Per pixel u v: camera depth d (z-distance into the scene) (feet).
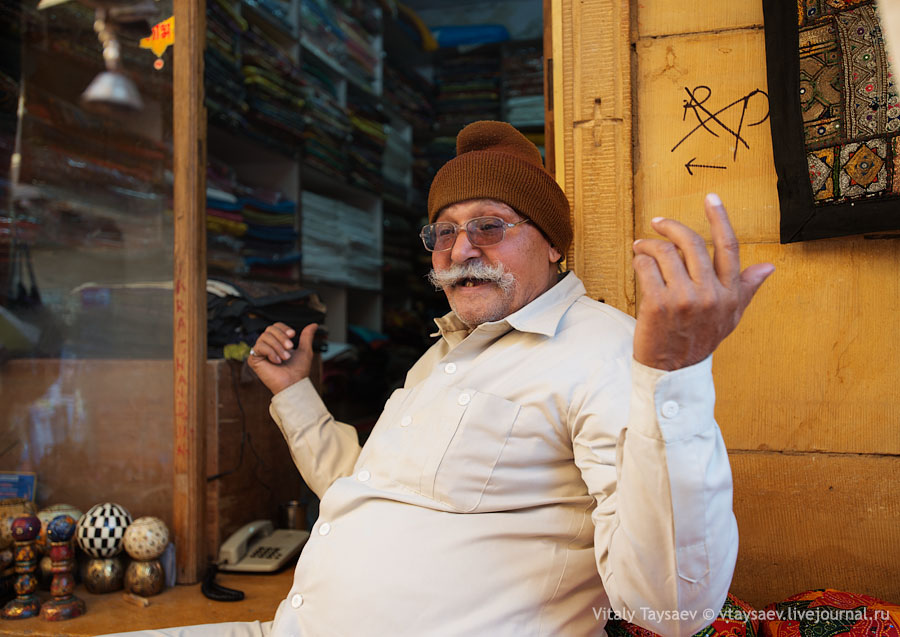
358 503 4.17
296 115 12.21
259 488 7.81
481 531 3.80
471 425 3.94
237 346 7.34
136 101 7.13
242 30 10.77
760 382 5.40
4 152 7.70
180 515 6.67
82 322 7.30
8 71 7.70
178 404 6.74
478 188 4.45
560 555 3.79
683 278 2.58
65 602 5.86
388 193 16.42
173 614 5.92
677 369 2.76
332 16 13.94
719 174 5.50
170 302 7.01
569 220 4.82
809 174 5.10
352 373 14.01
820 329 5.30
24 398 7.38
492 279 4.34
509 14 18.11
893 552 5.16
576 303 4.46
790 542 5.34
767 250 5.39
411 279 18.02
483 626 3.61
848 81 4.97
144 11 7.20
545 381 3.92
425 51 17.71
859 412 5.23
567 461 3.96
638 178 5.66
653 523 2.83
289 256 11.95
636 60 5.68
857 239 5.21
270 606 6.08
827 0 5.03
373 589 3.77
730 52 5.48
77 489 7.21
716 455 2.85
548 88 6.23
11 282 7.50
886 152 4.85
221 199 10.39
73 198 7.43
